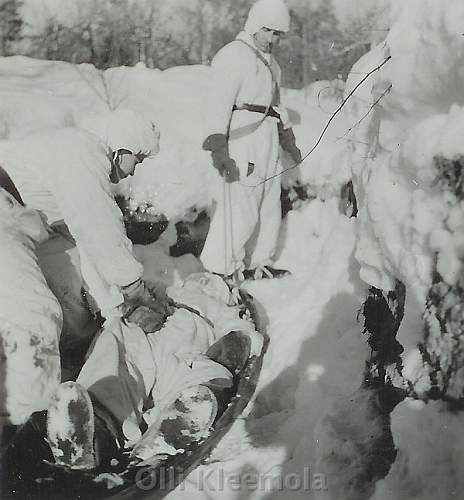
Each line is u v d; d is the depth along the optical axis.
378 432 2.78
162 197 4.42
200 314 3.53
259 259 4.31
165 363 3.16
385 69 3.02
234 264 4.14
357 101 3.56
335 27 5.18
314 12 5.17
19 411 2.76
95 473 2.68
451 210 2.52
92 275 3.27
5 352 2.74
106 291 3.27
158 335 3.29
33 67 5.09
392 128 2.91
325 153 4.58
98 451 2.69
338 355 3.50
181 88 5.00
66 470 2.64
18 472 2.63
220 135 3.89
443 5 2.68
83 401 2.52
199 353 3.23
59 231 3.32
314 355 3.59
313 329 3.74
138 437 2.87
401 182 2.74
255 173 4.03
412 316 2.71
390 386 2.92
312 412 3.29
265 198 4.20
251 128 3.96
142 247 4.38
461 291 2.50
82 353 3.32
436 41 2.70
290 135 4.25
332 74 5.23
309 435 3.13
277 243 4.54
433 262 2.62
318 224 4.54
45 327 2.81
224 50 3.90
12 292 2.78
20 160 3.17
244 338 3.39
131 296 3.29
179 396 2.83
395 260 2.78
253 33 3.92
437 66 2.69
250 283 4.26
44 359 2.79
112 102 4.86
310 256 4.45
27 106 4.60
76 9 5.23
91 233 3.13
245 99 3.94
